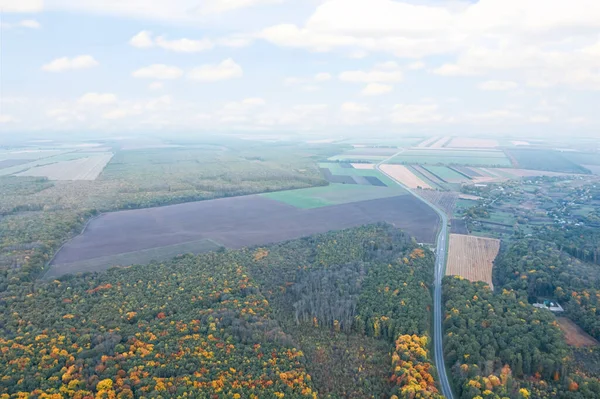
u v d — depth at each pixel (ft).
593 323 529.86
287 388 413.59
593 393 414.62
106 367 429.38
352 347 514.68
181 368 432.25
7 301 562.25
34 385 401.29
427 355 487.20
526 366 462.19
